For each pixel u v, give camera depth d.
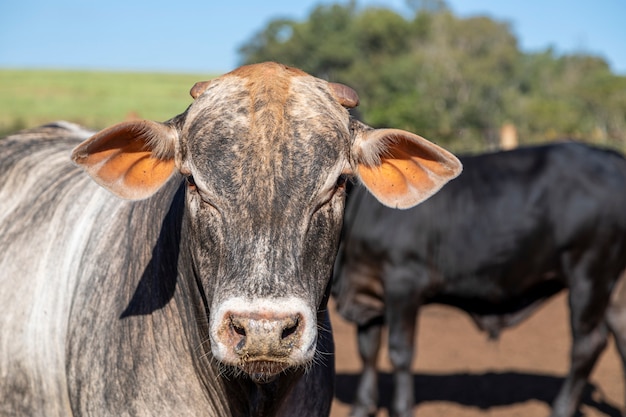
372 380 6.32
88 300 3.25
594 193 5.88
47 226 3.69
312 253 2.67
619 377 7.50
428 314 9.81
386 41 60.91
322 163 2.66
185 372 3.03
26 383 3.47
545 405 6.76
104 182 2.80
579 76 66.62
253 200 2.57
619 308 6.16
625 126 48.44
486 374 7.54
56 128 4.70
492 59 58.53
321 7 63.00
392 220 5.93
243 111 2.68
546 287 6.11
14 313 3.52
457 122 47.28
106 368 3.07
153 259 3.12
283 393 3.00
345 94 2.94
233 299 2.45
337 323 9.51
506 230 5.91
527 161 6.06
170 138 2.83
